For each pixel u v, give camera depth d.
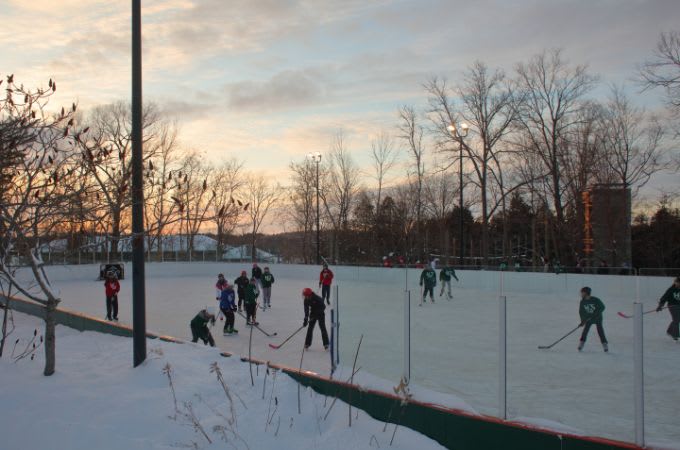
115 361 7.78
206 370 6.93
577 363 6.74
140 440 5.01
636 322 4.64
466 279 22.97
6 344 10.33
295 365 10.20
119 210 6.90
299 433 5.33
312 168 55.50
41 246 7.23
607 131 37.72
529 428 4.66
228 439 5.07
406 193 55.25
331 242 55.22
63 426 5.34
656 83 26.88
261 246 64.00
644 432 4.75
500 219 55.62
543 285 20.42
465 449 5.00
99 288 27.81
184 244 46.56
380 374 6.57
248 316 15.00
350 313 7.03
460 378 6.11
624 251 34.69
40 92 6.69
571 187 37.88
